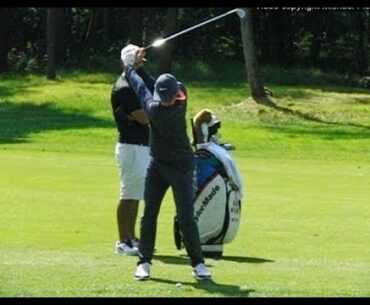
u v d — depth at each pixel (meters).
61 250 18.83
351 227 22.64
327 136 53.62
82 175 32.56
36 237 20.53
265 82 77.56
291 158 43.22
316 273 16.48
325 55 93.25
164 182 15.71
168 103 15.24
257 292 14.66
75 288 14.77
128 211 18.52
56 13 85.38
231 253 18.97
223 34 92.31
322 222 23.38
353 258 18.39
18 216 23.59
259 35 89.38
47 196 27.34
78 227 21.98
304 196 28.50
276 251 19.23
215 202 18.30
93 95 70.44
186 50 91.69
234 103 66.19
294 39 92.94
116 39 95.12
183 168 15.48
